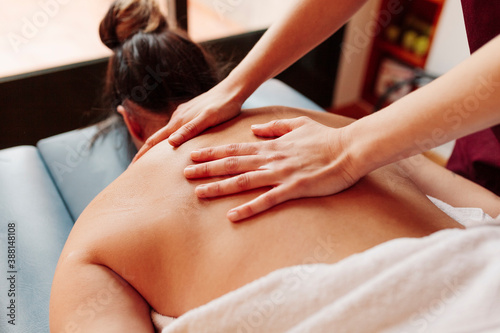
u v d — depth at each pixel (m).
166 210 0.61
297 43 0.76
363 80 2.45
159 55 0.81
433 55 2.01
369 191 0.61
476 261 0.49
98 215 0.63
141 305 0.61
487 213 0.76
